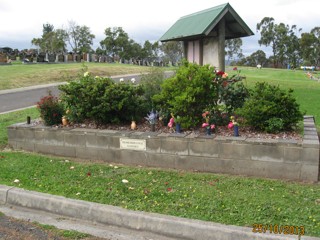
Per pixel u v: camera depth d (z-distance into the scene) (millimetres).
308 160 4902
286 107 5777
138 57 72062
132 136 5945
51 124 6992
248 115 5762
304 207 4047
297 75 36781
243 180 4988
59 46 56625
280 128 5633
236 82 6773
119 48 70188
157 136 5758
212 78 6066
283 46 80688
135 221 3963
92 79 6949
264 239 3438
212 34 9289
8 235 3871
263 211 3955
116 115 6641
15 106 14023
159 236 3826
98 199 4441
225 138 5371
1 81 22750
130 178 5215
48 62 43906
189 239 3699
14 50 55438
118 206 4215
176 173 5422
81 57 53938
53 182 5090
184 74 6078
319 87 19359
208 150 5438
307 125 6379
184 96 5840
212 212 3980
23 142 7043
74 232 3912
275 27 81312
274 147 5039
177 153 5648
